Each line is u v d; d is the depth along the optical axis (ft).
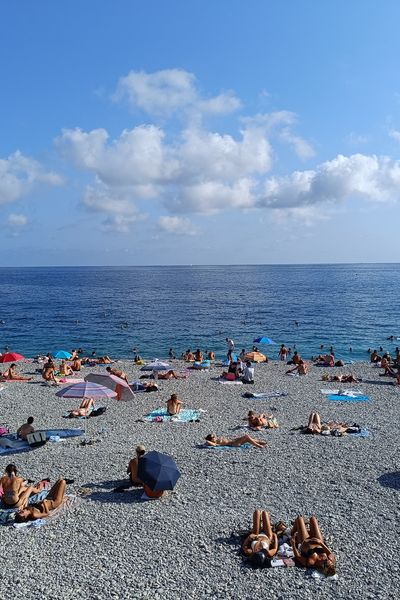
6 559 39.68
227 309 329.72
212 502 49.93
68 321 272.92
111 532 43.93
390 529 44.24
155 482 49.39
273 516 46.85
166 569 38.14
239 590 35.55
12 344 201.26
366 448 66.39
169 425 79.87
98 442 70.49
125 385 83.76
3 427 79.87
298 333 225.97
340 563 38.83
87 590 35.55
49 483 54.49
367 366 140.87
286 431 75.36
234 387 110.73
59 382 114.42
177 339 210.79
